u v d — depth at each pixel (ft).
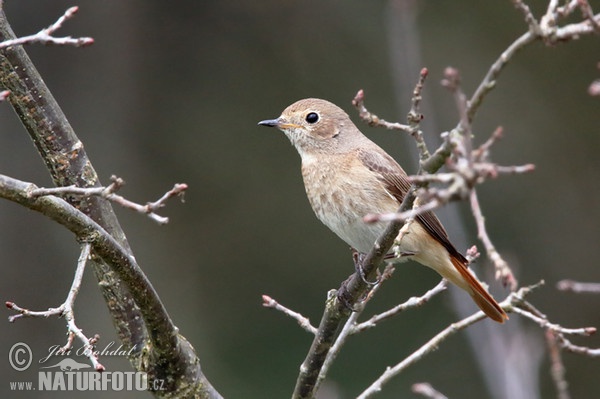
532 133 49.49
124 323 22.11
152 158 48.70
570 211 48.39
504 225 47.98
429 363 44.01
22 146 43.75
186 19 50.21
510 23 49.49
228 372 44.04
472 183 13.14
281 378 44.01
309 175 28.89
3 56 21.54
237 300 46.98
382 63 49.16
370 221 14.21
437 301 45.21
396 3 37.11
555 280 47.14
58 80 47.50
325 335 22.17
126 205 16.88
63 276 42.52
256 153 49.47
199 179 48.70
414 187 18.08
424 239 26.58
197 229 48.06
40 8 46.91
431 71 48.65
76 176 22.22
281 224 48.39
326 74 49.47
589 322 46.88
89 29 48.21
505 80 50.01
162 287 46.11
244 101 49.83
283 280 47.29
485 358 28.91
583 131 49.49
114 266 18.85
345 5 50.08
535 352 29.89
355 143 28.84
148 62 49.62
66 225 17.97
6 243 42.24
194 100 49.75
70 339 16.71
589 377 44.78
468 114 14.88
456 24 49.62
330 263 47.70
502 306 22.04
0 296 41.52
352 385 43.37
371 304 45.19
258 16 50.34
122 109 48.47
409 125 17.25
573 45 49.93
